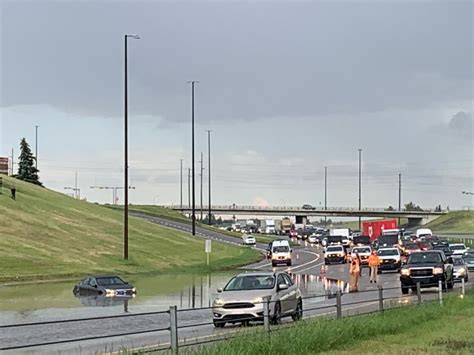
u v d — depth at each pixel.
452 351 16.19
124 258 65.62
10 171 128.50
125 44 61.44
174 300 34.97
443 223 161.00
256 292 22.70
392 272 58.34
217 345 14.11
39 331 22.94
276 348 14.74
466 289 38.41
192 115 86.94
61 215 84.44
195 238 94.38
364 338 18.11
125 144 63.41
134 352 14.40
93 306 32.16
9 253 61.31
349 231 112.50
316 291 39.91
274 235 142.38
